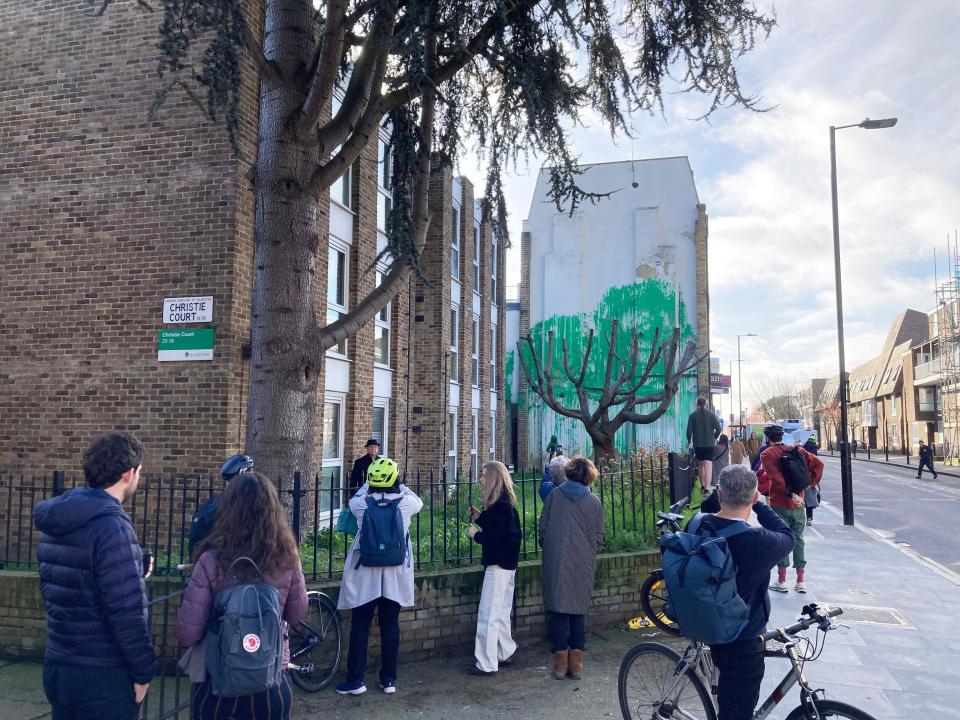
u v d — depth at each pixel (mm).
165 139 9094
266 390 6406
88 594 2840
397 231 6910
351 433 12328
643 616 7066
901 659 5945
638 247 28531
